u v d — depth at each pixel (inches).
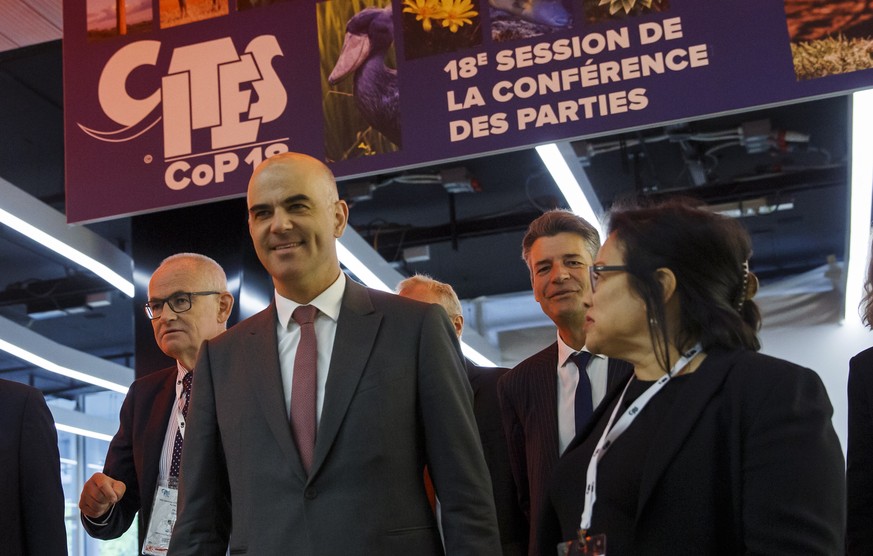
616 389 67.9
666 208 65.6
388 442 80.8
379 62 153.3
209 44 161.2
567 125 143.3
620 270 64.5
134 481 128.3
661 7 143.0
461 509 80.4
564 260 108.6
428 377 83.3
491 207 384.5
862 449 92.6
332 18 157.1
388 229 382.6
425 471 92.4
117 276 236.7
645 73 141.7
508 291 482.6
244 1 161.3
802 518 54.8
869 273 106.8
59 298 417.7
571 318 106.5
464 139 147.3
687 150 328.5
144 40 164.1
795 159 353.7
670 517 58.2
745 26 139.9
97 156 162.1
